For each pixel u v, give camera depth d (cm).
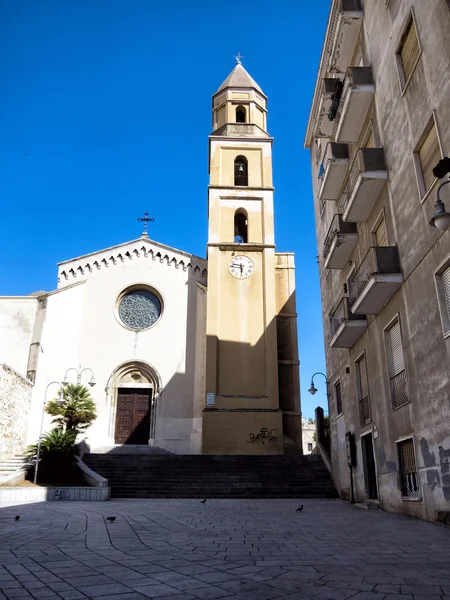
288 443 2845
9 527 944
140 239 3375
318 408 2514
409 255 1194
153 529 937
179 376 3080
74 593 444
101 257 3312
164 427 2966
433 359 1059
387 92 1336
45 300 2978
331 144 1745
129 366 3100
